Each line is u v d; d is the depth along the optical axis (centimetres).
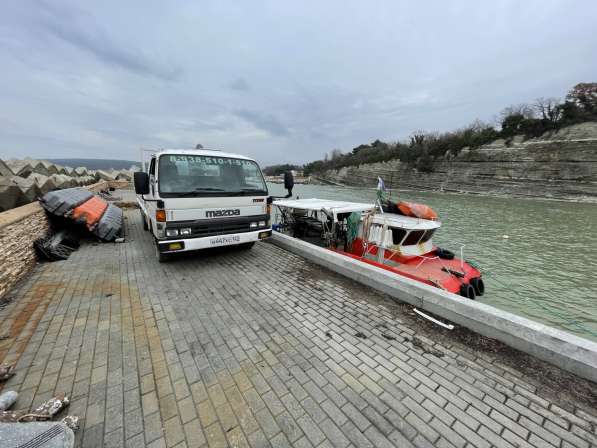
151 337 330
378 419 224
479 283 649
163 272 543
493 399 246
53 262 588
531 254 1448
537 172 3909
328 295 458
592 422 223
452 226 2127
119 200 1786
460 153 4947
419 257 686
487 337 340
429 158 5319
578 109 4062
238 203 566
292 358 299
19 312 379
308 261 630
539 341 297
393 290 452
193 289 469
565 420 225
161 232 488
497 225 2155
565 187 3625
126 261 604
